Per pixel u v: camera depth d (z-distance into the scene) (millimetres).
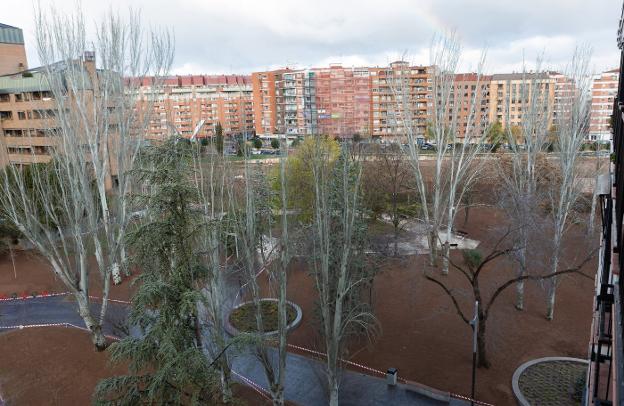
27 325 20516
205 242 12344
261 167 22938
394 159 34031
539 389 14648
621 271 4281
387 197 31719
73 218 21312
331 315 15289
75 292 17547
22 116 43188
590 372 7871
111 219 21438
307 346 18234
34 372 16391
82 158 18875
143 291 8734
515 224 18641
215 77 94062
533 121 21906
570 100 21062
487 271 25047
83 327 20125
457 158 28422
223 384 12258
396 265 25578
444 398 14539
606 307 6691
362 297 18984
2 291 24359
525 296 21875
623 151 5449
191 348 8938
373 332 18578
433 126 30781
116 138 23703
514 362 16438
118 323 18688
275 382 14266
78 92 21750
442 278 24328
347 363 16281
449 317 20109
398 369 16531
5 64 49281
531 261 19469
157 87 24656
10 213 19406
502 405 14188
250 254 13539
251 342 11039
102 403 9117
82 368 16688
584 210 29359
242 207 15766
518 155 25438
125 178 19797
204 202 12508
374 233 27406
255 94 80688
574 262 24484
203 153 20328
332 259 15016
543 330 18672
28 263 28188
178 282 9539
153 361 9453
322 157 16609
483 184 36688
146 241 9477
